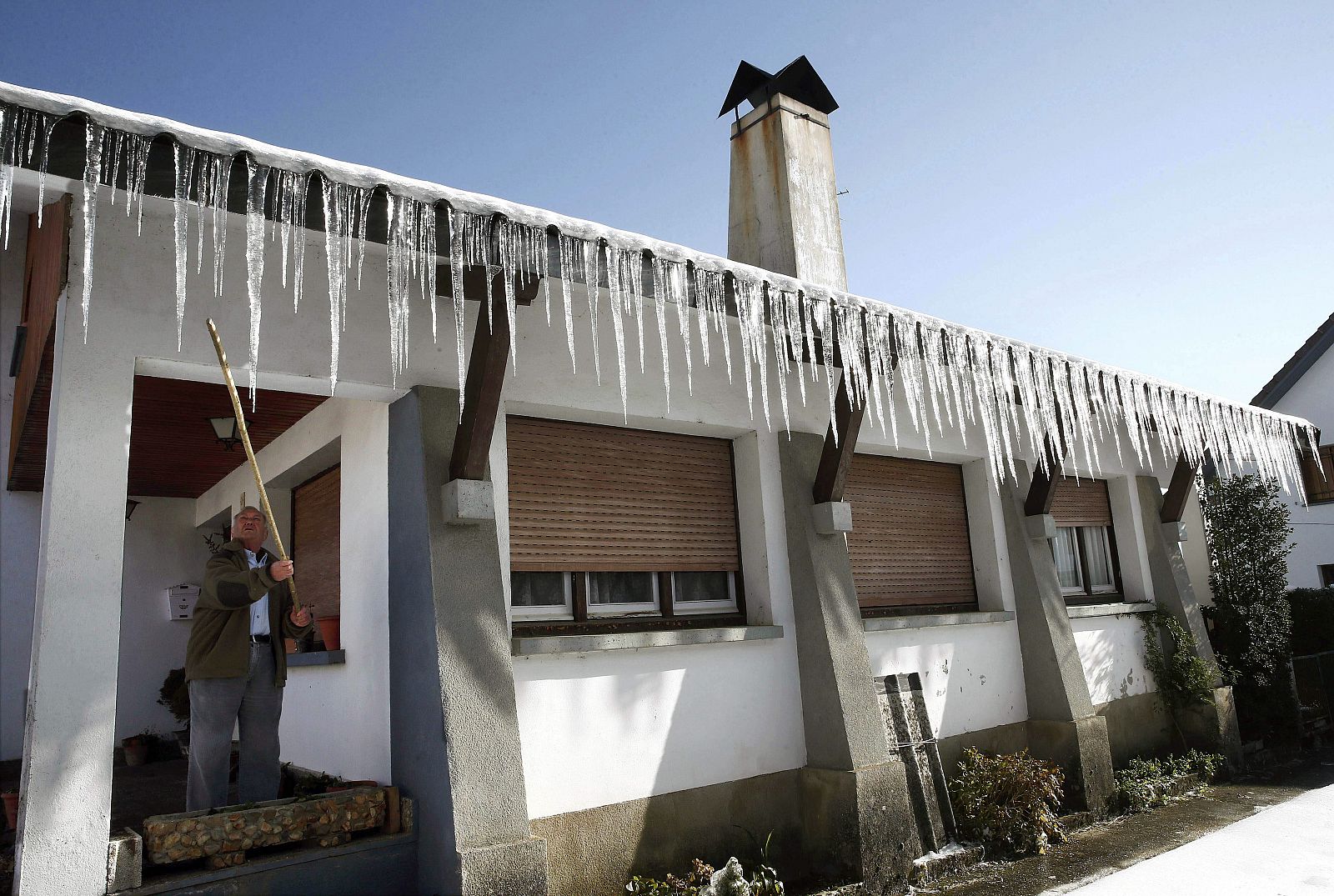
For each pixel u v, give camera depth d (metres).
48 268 3.95
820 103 7.90
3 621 8.43
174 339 3.66
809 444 5.88
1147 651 8.31
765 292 4.41
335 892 3.65
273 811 3.64
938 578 6.91
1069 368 6.01
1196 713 8.09
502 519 4.53
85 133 2.62
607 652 4.62
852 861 4.95
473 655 3.98
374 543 4.65
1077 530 8.45
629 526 5.17
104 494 3.40
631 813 4.55
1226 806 6.72
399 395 4.41
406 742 4.07
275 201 3.04
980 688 6.61
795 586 5.55
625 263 3.90
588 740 4.46
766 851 5.03
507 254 3.58
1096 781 6.56
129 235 3.63
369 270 4.28
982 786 5.82
